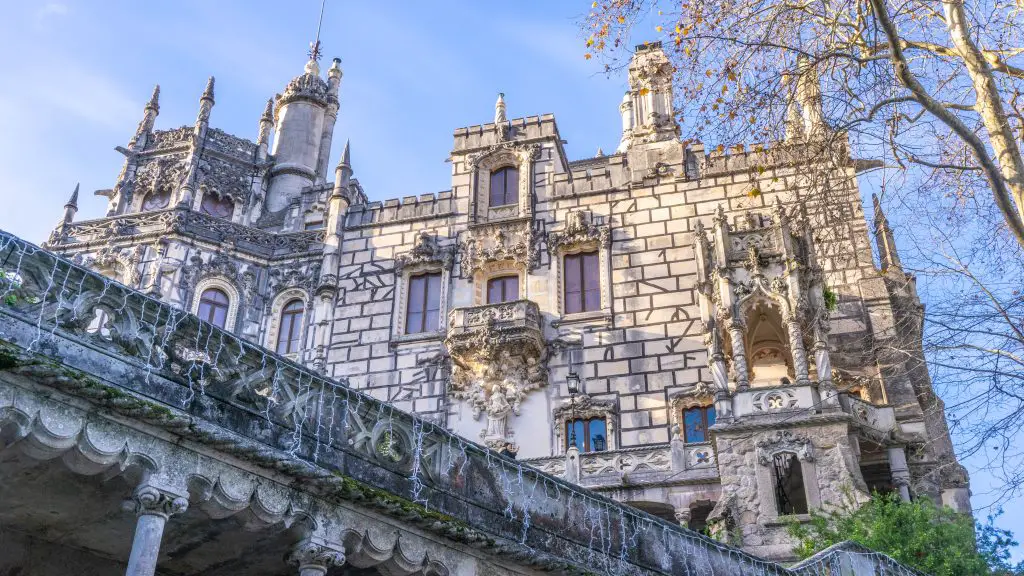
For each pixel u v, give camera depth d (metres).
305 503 12.16
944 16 15.87
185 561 13.84
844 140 16.53
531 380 35.66
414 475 13.59
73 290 11.26
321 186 44.66
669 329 35.75
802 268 30.95
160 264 39.53
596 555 15.28
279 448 12.24
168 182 44.84
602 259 37.88
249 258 41.22
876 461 29.14
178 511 10.95
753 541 26.08
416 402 36.53
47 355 10.59
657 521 16.59
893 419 29.17
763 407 28.48
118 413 10.77
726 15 16.19
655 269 37.19
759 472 27.22
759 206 37.28
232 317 39.66
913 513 21.56
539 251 38.78
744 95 16.22
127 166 45.69
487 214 40.47
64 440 10.27
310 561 11.98
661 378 34.84
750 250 31.42
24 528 12.95
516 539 14.36
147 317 11.80
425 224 40.81
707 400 33.81
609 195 39.34
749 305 30.94
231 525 12.52
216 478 11.38
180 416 11.05
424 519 13.05
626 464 30.20
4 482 11.63
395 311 38.88
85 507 12.37
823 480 26.70
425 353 37.59
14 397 10.05
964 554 20.17
